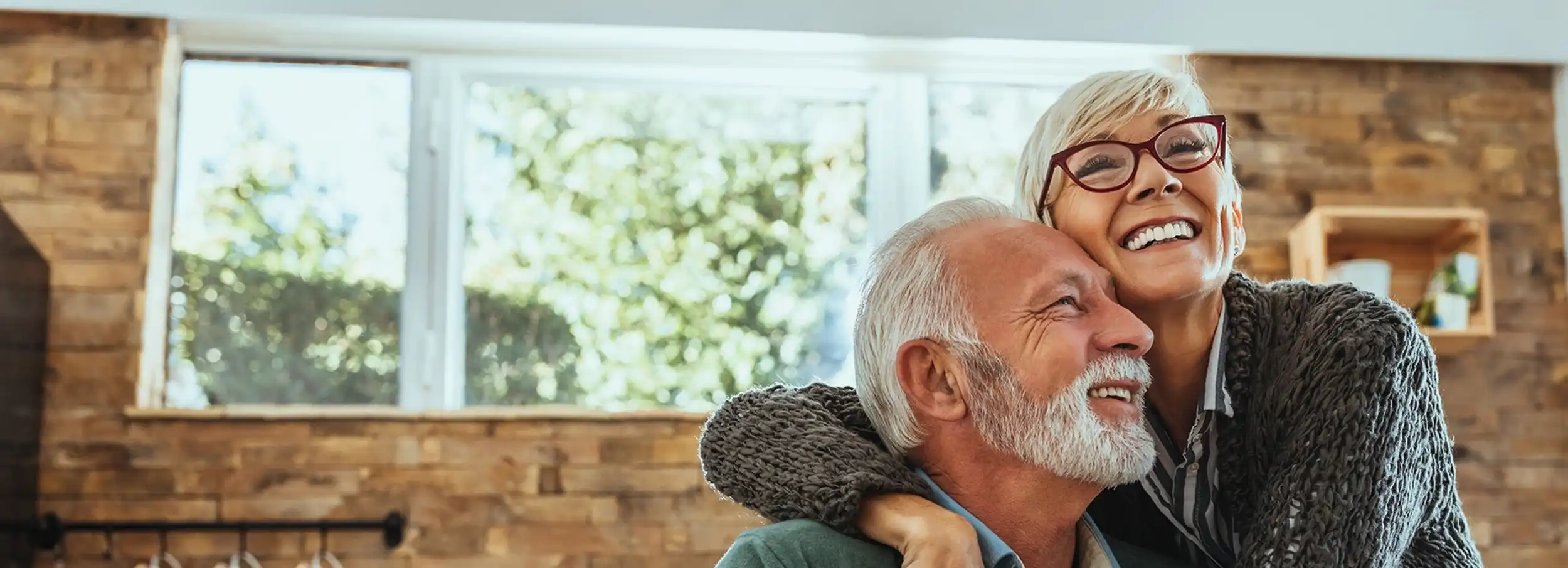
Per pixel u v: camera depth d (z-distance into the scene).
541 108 3.21
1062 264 1.24
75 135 2.95
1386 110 3.23
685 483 2.93
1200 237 1.28
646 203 3.21
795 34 3.03
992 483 1.26
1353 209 3.04
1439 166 3.23
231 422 2.87
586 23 2.90
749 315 3.19
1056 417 1.21
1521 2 2.88
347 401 3.07
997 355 1.23
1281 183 3.18
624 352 3.15
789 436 1.28
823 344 3.19
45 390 2.85
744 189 3.23
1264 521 1.25
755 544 1.19
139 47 3.00
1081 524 1.33
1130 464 1.22
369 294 3.12
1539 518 3.12
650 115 3.23
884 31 2.96
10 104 2.95
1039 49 3.18
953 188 3.28
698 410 3.01
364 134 3.18
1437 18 2.96
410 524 2.86
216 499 2.83
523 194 3.18
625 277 3.18
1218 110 3.19
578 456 2.92
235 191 3.13
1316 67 3.23
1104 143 1.28
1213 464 1.33
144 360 2.91
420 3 2.81
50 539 2.78
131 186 2.95
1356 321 1.27
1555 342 3.19
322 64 3.18
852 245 3.23
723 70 3.21
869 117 3.28
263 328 3.09
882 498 1.21
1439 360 3.16
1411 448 1.27
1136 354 1.24
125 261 2.92
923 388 1.26
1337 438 1.23
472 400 3.10
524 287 3.15
